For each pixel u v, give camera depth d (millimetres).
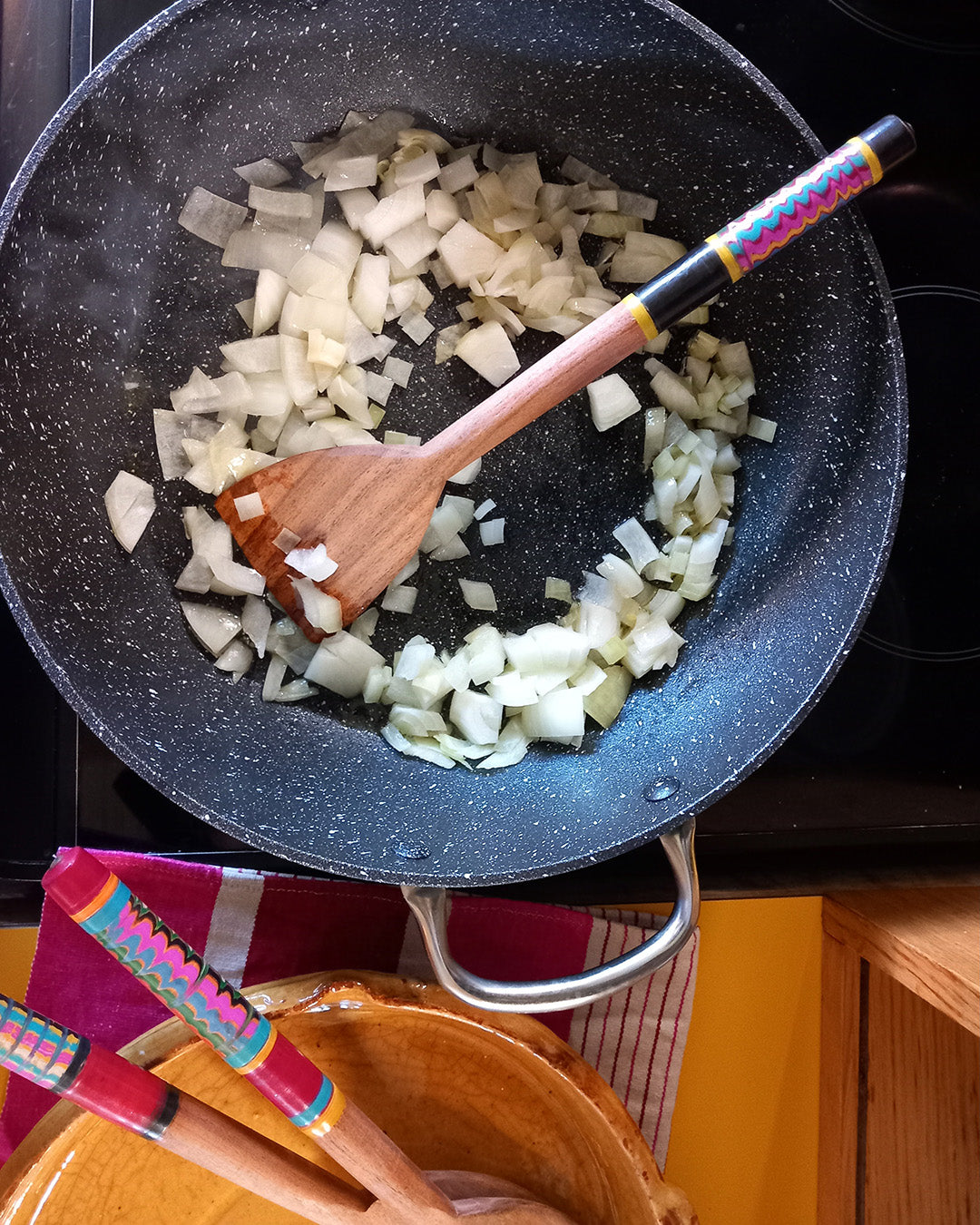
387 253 482
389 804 471
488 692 494
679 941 429
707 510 500
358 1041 479
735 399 498
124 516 473
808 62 493
